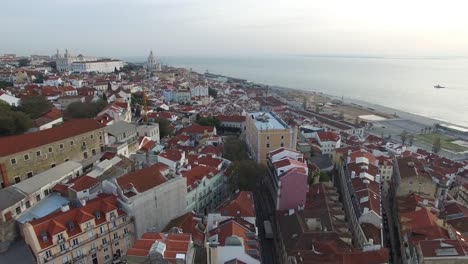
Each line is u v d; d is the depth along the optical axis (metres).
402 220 109.06
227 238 79.38
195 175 120.44
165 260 66.00
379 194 123.94
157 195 95.25
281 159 129.12
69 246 77.88
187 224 91.44
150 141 156.88
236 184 125.06
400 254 107.62
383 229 123.12
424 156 192.00
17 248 79.81
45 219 78.62
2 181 97.75
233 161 141.00
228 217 96.00
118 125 143.50
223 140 188.88
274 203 126.44
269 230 113.56
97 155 125.06
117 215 86.56
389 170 159.12
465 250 83.44
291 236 97.62
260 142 154.38
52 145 110.31
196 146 172.38
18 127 127.62
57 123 143.50
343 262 83.06
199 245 81.25
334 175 166.88
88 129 122.81
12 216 83.38
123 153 132.38
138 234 91.25
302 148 179.00
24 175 103.50
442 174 149.12
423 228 100.12
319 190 124.94
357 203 115.75
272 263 101.56
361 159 146.00
